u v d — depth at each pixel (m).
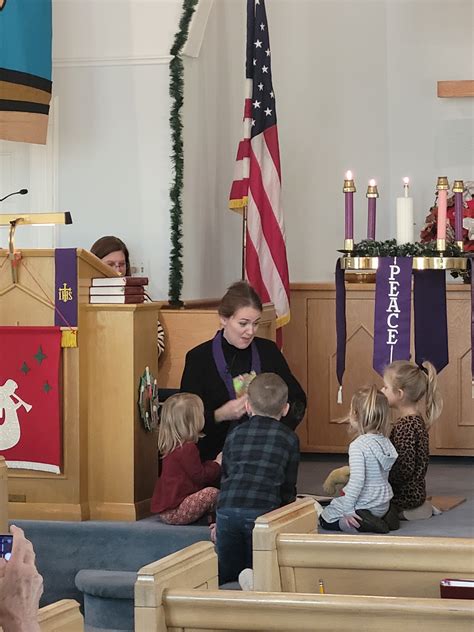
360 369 8.36
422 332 6.49
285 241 8.16
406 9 8.98
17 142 7.84
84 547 5.81
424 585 3.22
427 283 6.45
